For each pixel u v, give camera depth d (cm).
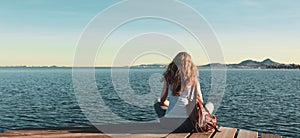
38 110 3478
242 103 4016
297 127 2520
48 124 2614
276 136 492
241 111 3334
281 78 11950
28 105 3916
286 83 8662
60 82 8762
